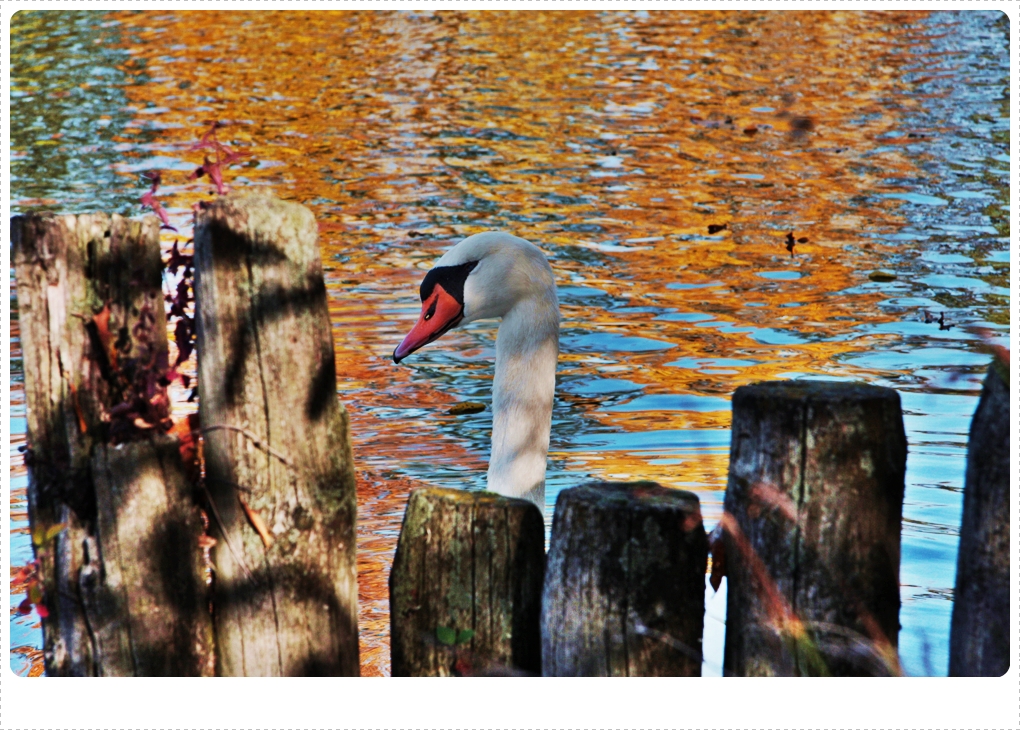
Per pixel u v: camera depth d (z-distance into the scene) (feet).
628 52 85.51
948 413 28.02
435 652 14.06
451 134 63.67
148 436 13.19
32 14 100.12
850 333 34.40
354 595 14.05
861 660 13.23
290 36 92.99
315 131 64.59
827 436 12.94
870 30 92.32
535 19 99.96
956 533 22.35
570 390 30.58
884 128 63.05
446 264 19.94
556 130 64.39
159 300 13.37
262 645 13.48
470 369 33.04
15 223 12.91
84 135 63.10
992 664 12.88
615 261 42.75
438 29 95.91
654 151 59.72
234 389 12.96
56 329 12.91
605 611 13.34
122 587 13.14
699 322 35.99
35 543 13.30
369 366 33.01
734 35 91.40
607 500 13.51
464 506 13.94
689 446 27.07
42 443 13.10
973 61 79.92
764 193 51.83
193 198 50.96
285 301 12.94
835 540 13.07
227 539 13.34
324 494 13.47
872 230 45.78
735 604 13.78
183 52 86.58
